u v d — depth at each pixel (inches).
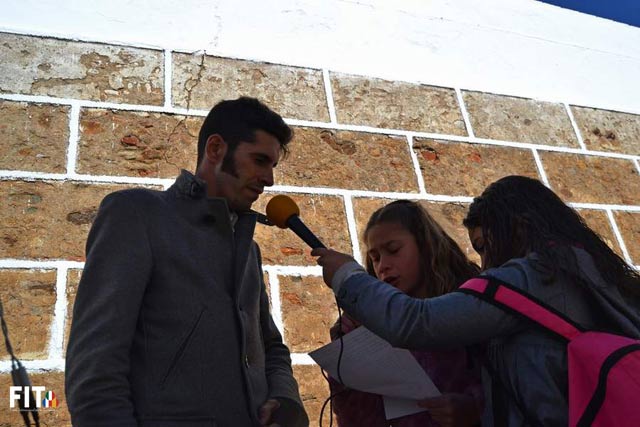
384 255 82.6
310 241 76.2
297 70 155.7
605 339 56.8
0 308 69.6
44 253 114.7
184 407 59.9
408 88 166.1
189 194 69.7
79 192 122.4
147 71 140.7
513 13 195.9
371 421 77.1
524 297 60.0
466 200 153.5
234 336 65.1
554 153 173.3
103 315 58.7
